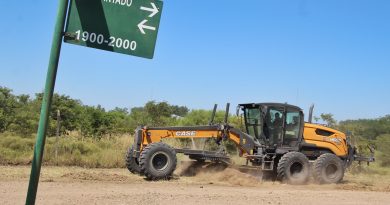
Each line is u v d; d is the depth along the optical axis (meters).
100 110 27.00
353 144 18.61
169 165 14.95
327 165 16.20
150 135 15.73
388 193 13.52
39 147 3.27
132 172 15.79
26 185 11.74
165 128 15.88
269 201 10.65
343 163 16.72
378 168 23.38
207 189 12.89
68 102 25.08
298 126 16.91
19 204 8.94
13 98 23.73
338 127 27.33
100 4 3.51
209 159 16.19
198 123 28.98
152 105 32.81
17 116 21.84
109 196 10.41
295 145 16.77
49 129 21.55
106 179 14.07
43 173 14.71
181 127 15.97
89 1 3.48
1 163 16.41
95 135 22.89
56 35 3.34
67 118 24.28
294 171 15.81
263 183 15.47
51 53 3.33
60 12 3.35
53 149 17.83
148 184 13.57
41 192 10.74
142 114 31.77
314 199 11.37
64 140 19.14
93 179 13.87
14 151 17.44
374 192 13.79
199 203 9.90
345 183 16.73
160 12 3.66
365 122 40.72
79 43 3.46
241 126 17.67
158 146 14.85
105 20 3.52
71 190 11.32
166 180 14.81
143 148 15.48
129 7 3.58
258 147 16.19
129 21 3.58
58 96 24.81
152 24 3.64
